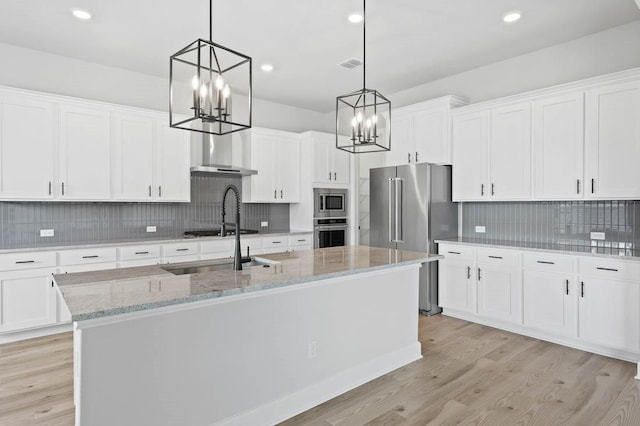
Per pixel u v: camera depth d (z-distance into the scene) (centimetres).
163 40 363
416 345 312
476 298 391
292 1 294
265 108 564
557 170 349
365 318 276
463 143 424
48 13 313
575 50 367
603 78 317
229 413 207
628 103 306
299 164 560
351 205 593
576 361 300
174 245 423
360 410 234
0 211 368
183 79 470
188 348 192
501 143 390
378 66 432
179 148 450
